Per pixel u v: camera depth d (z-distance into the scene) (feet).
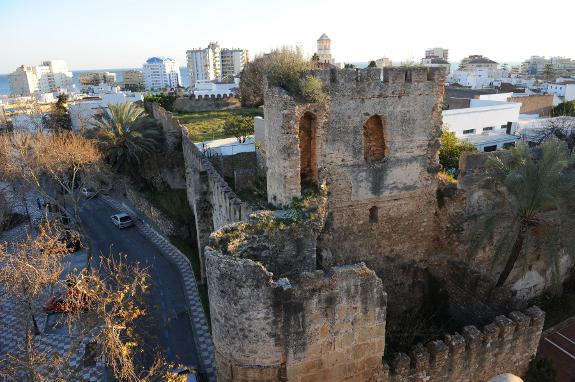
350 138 70.59
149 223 140.67
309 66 70.79
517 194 70.69
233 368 46.85
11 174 120.88
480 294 75.25
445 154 113.39
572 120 164.55
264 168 116.26
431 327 75.46
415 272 82.99
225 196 80.79
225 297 44.57
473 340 55.88
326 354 47.14
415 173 77.05
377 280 46.57
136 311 53.36
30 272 59.21
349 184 72.95
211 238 52.54
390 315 78.79
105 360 71.82
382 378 50.88
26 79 654.53
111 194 169.27
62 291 92.84
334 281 44.91
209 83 384.88
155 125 164.66
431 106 74.28
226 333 45.96
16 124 207.10
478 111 169.78
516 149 78.13
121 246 125.18
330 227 73.82
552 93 263.49
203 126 191.93
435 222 81.82
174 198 139.54
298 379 47.16
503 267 82.33
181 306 92.32
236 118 191.52
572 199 70.33
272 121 67.41
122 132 148.66
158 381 66.59
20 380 50.90
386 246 79.25
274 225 57.98
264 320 44.45
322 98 65.82
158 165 151.84
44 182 148.25
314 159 70.74
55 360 50.08
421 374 53.67
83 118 176.35
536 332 60.54
